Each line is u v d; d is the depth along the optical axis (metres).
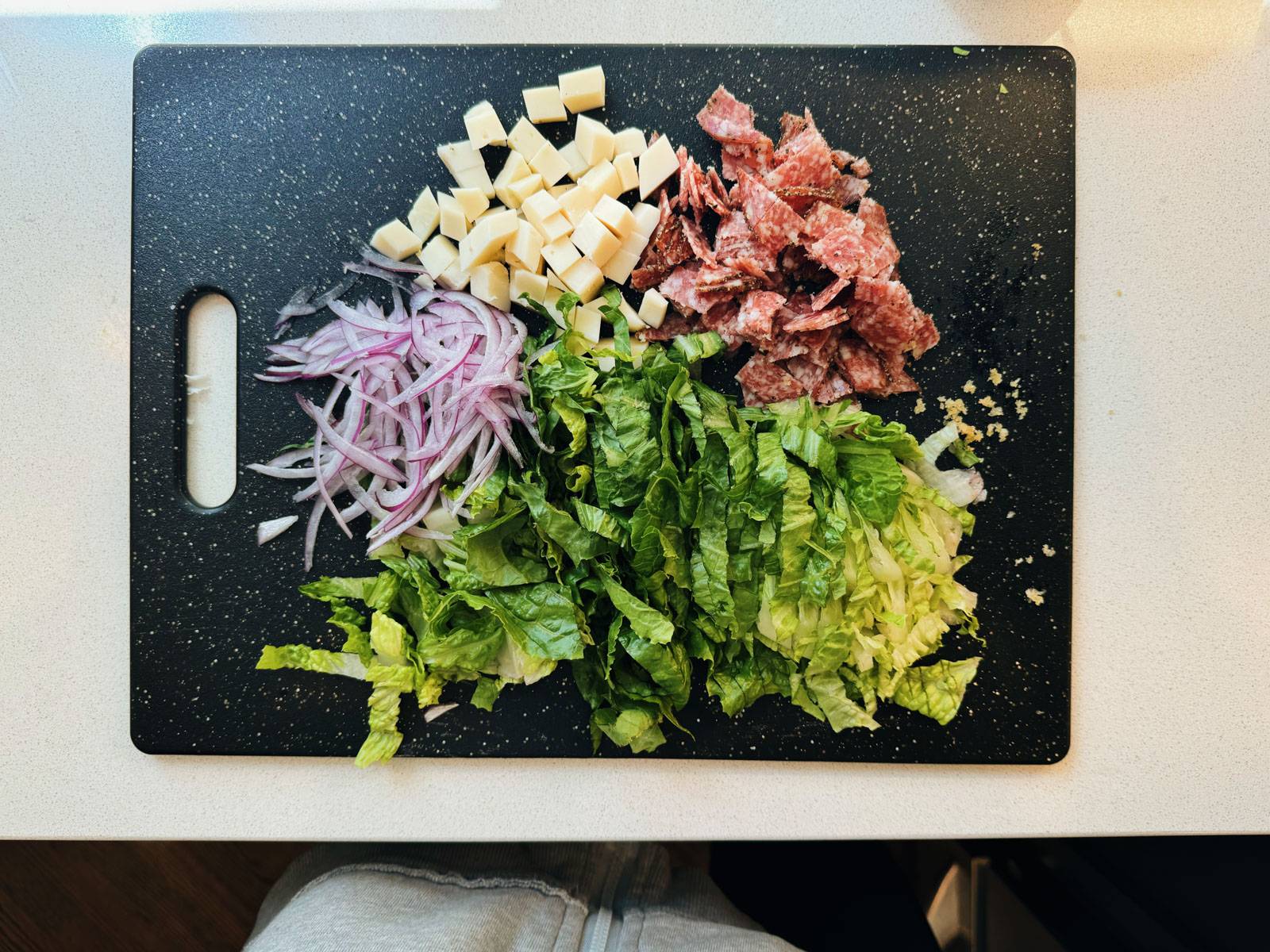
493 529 0.34
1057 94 0.35
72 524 0.36
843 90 0.35
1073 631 0.36
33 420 0.36
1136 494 0.36
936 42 0.35
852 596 0.34
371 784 0.36
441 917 0.35
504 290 0.35
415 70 0.35
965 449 0.36
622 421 0.33
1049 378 0.35
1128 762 0.36
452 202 0.35
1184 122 0.35
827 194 0.35
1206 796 0.36
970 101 0.35
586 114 0.35
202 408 0.36
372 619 0.35
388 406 0.35
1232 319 0.36
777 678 0.35
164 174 0.35
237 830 0.36
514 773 0.36
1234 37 0.35
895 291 0.34
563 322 0.35
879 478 0.34
